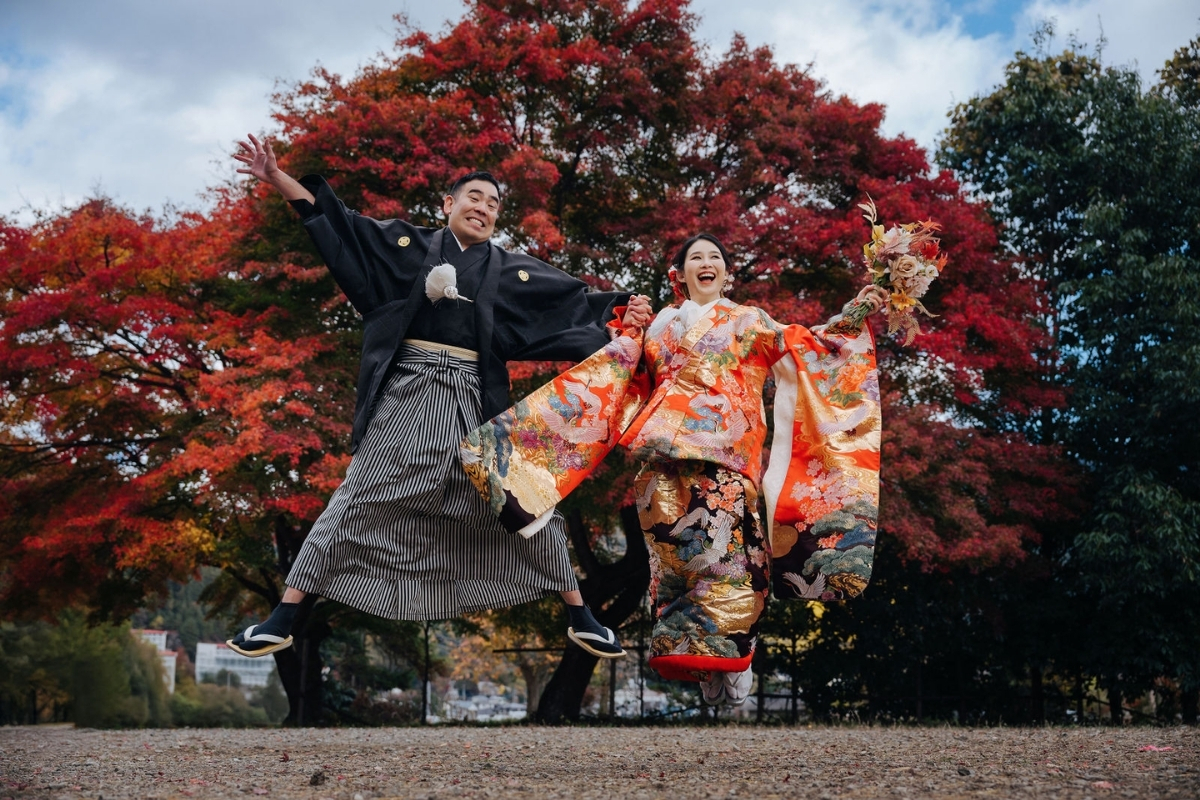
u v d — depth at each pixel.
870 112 12.22
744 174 12.20
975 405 13.03
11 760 4.99
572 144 12.66
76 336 12.69
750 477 4.23
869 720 12.46
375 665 20.92
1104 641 11.87
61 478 13.95
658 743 6.34
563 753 5.24
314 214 3.92
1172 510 11.13
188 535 11.68
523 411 4.01
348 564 3.74
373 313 3.96
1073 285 12.67
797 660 13.50
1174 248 12.94
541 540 3.92
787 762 4.28
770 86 12.96
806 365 4.32
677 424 4.13
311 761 4.70
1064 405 12.27
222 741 7.03
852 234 11.22
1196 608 11.76
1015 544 10.86
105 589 14.73
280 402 11.06
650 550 4.28
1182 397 11.33
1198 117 13.20
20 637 25.81
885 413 11.13
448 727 10.99
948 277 12.00
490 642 18.80
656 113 12.47
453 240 4.10
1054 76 13.55
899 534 10.56
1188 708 12.07
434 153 11.55
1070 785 3.00
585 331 4.26
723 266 4.53
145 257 12.21
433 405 3.88
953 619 12.48
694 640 4.09
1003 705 13.04
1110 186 13.10
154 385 13.38
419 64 12.41
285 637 3.65
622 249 12.37
